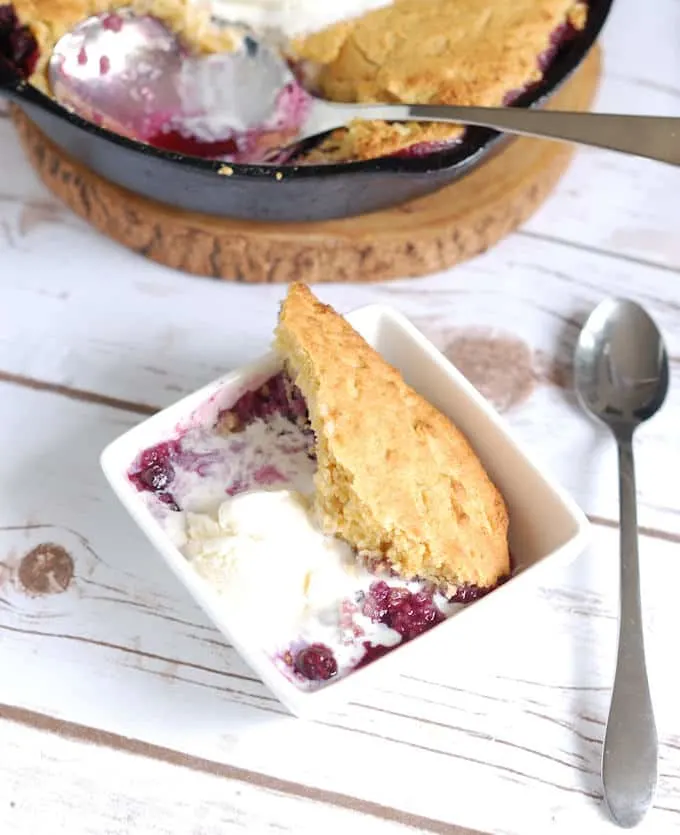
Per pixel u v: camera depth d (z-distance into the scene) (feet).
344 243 2.43
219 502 2.15
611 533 2.31
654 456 2.38
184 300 2.48
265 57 2.52
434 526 2.08
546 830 2.12
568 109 2.57
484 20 2.47
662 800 2.14
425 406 2.16
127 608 2.22
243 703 2.17
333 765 2.15
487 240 2.51
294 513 2.11
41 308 2.45
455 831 2.12
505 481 2.19
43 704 2.16
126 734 2.15
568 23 2.46
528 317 2.49
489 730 2.17
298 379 2.15
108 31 2.48
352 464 2.08
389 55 2.47
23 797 2.11
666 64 2.71
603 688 2.20
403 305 2.49
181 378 2.41
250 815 2.11
